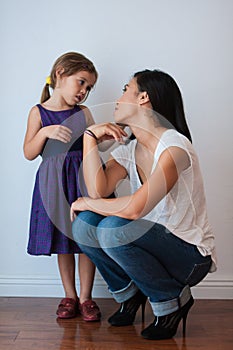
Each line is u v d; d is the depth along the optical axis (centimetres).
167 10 219
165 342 162
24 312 197
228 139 220
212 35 219
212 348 156
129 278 179
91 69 196
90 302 192
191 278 165
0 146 221
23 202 222
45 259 223
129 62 220
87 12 220
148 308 203
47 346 158
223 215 221
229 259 221
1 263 223
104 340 164
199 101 220
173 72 220
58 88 198
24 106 221
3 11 221
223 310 201
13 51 221
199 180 166
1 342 161
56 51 221
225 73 219
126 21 219
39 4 220
